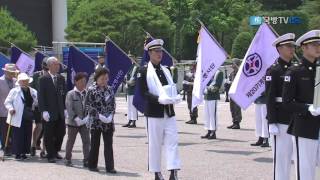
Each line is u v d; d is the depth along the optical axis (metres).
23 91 15.10
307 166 8.45
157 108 11.16
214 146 17.12
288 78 8.63
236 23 81.69
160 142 11.32
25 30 62.47
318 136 8.42
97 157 13.07
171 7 80.88
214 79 18.75
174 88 11.28
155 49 11.28
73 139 13.83
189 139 18.84
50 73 14.53
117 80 17.20
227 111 30.91
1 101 15.73
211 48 16.31
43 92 14.30
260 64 14.19
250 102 14.30
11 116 14.85
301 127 8.45
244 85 14.29
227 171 12.93
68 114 13.68
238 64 21.95
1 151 16.56
